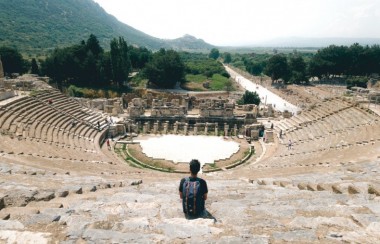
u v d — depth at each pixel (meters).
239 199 11.60
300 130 46.25
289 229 7.78
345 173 18.55
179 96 80.62
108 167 30.25
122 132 50.97
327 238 7.03
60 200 10.92
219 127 55.28
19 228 7.54
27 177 15.94
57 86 81.81
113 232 7.40
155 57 96.56
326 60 114.81
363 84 98.75
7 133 31.92
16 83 52.94
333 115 45.06
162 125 55.50
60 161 27.33
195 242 6.96
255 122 55.09
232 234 7.54
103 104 63.31
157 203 10.33
